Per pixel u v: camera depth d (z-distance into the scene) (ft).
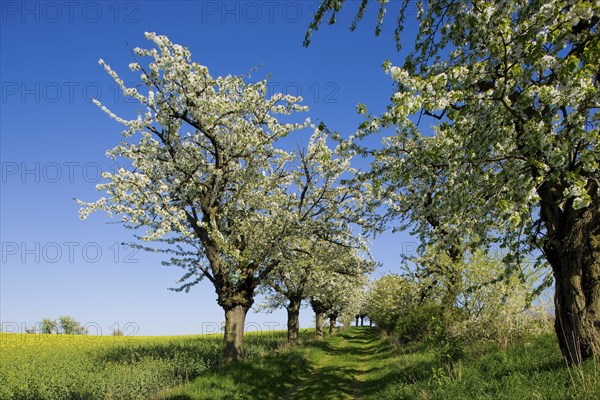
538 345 33.19
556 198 23.32
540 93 17.39
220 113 46.55
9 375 57.06
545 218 24.13
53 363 66.03
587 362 21.36
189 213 49.44
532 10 19.20
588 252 23.21
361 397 37.32
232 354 50.62
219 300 52.16
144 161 47.39
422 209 26.89
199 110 45.68
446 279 50.11
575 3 17.80
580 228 22.74
